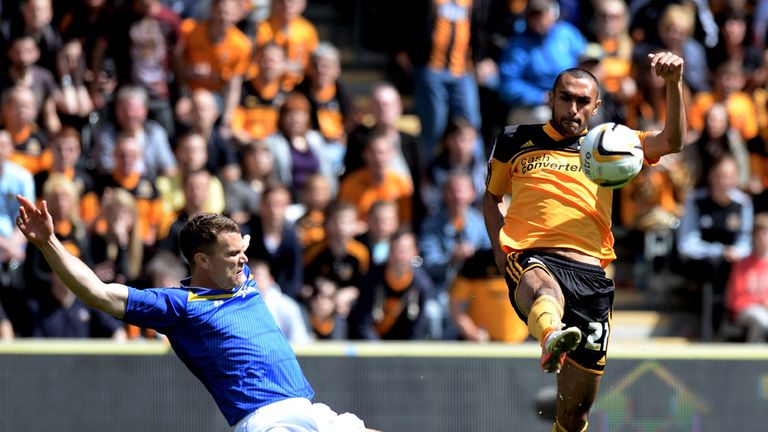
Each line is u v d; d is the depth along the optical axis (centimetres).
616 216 4394
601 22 4625
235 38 4406
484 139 4703
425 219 4106
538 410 3338
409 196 4156
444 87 4594
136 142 3900
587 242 2130
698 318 4241
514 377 3350
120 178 3894
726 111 4438
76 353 3272
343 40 5334
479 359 3350
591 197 2134
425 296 3734
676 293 4272
